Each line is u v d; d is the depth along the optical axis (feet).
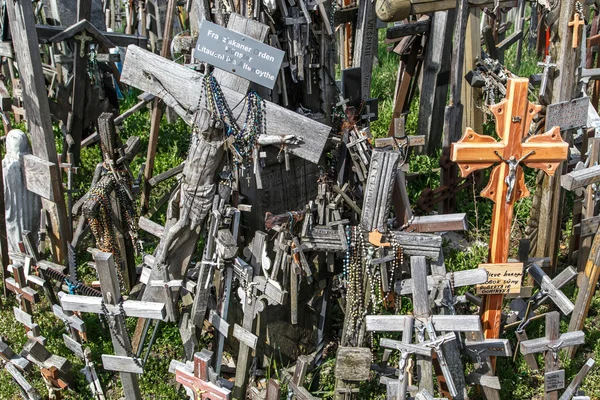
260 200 20.57
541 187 24.48
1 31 26.35
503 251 19.07
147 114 38.83
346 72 22.36
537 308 22.27
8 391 21.72
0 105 30.86
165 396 21.03
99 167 23.32
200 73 19.34
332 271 20.88
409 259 19.02
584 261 24.44
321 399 19.33
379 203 17.78
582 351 22.56
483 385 19.11
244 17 17.98
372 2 26.96
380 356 21.94
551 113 21.66
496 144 18.03
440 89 31.60
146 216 29.76
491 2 25.57
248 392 20.81
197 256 25.53
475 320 17.38
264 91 19.38
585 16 21.48
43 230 24.27
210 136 18.53
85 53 30.37
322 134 18.57
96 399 20.72
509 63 46.26
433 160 32.53
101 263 17.43
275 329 21.50
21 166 25.38
